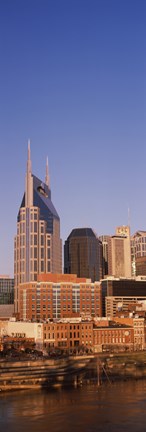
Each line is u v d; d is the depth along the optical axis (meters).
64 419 144.75
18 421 143.12
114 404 165.50
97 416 148.00
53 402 171.25
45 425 138.00
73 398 178.38
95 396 181.75
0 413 154.12
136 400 171.75
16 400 176.12
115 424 138.00
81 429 133.00
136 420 142.25
